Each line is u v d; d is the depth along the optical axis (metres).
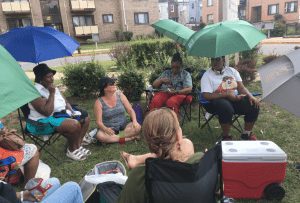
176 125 1.63
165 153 1.61
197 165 1.52
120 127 4.36
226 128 3.92
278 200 2.79
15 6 24.88
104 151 4.09
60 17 27.11
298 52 2.93
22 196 2.25
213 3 38.56
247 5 37.72
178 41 5.38
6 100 1.83
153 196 1.54
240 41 3.66
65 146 4.24
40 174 3.27
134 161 2.05
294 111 2.45
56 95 3.96
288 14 33.75
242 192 2.79
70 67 7.07
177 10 46.94
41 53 3.78
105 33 28.84
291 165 3.38
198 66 6.16
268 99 2.56
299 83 2.51
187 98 4.71
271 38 22.59
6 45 3.88
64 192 2.17
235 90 4.05
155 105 4.76
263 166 2.70
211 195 1.66
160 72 6.37
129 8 29.05
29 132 3.74
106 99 4.27
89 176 2.51
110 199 2.21
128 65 8.12
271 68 2.99
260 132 4.38
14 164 2.90
